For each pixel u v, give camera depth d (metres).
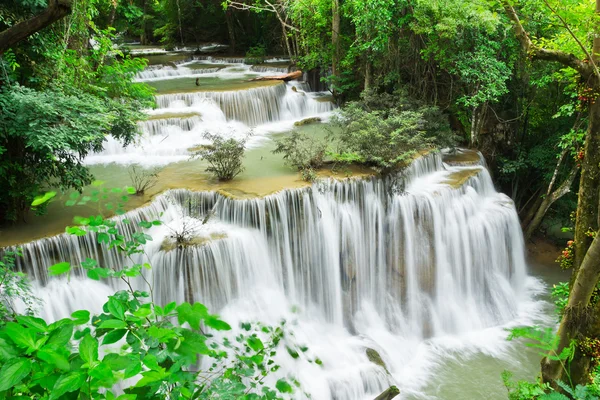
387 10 16.89
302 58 23.09
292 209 12.08
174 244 10.46
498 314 14.28
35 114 9.09
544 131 18.45
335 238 12.77
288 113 20.88
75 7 12.24
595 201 8.20
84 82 12.53
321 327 12.38
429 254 13.70
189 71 25.94
